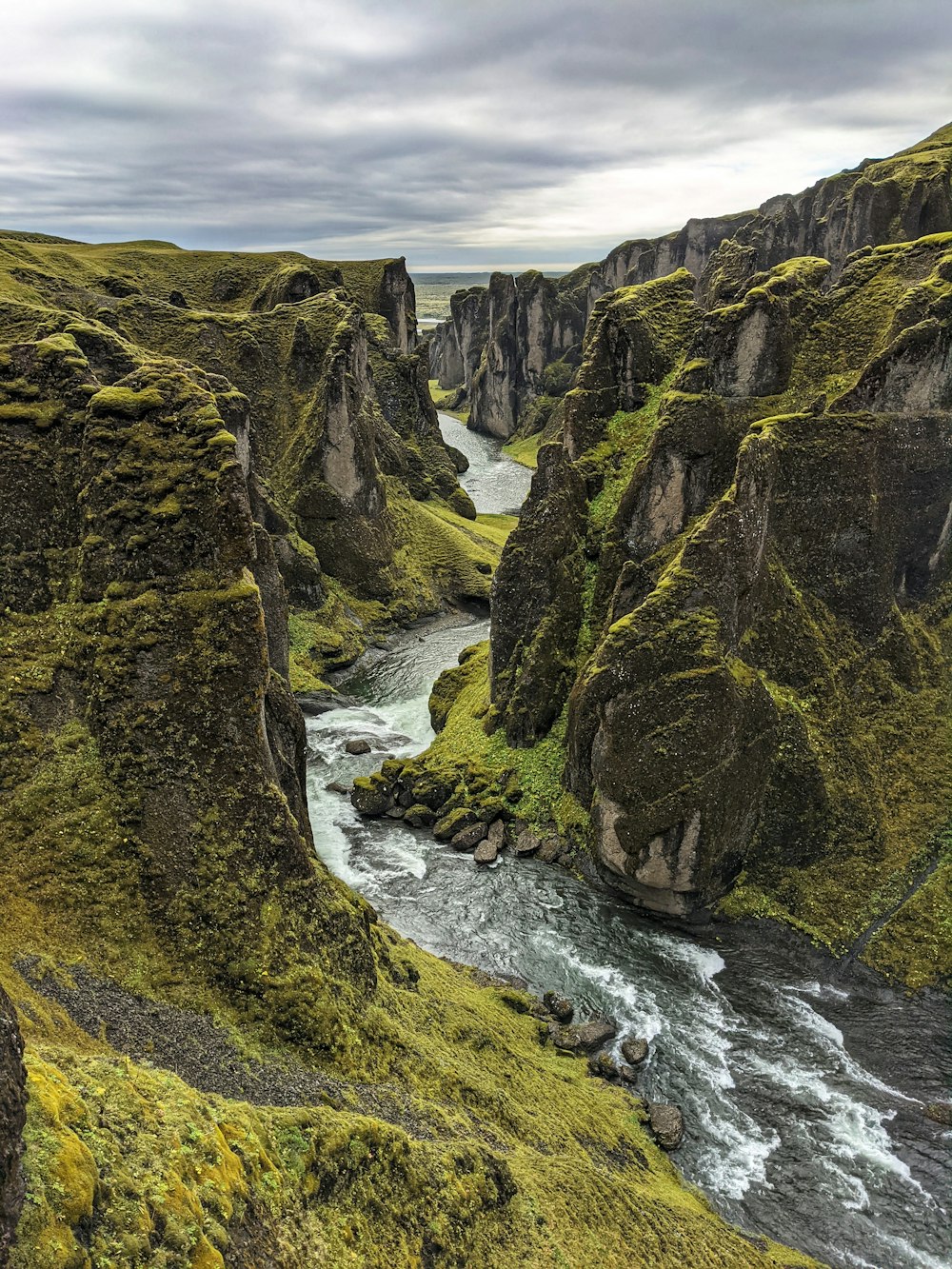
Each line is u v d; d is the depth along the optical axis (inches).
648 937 1770.4
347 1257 725.3
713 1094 1374.3
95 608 1240.8
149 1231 565.3
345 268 6584.6
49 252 4579.2
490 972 1652.3
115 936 1055.6
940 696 2027.6
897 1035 1499.8
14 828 1117.7
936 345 2023.9
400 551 4173.2
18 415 1314.0
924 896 1708.9
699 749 1734.7
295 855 1173.1
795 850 1824.6
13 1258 468.4
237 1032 1003.3
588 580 2342.5
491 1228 896.3
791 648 1942.7
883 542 2053.4
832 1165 1250.0
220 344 4185.5
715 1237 1070.4
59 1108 588.7
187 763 1173.1
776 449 1940.2
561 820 2094.0
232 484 1253.7
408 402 5398.6
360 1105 969.5
